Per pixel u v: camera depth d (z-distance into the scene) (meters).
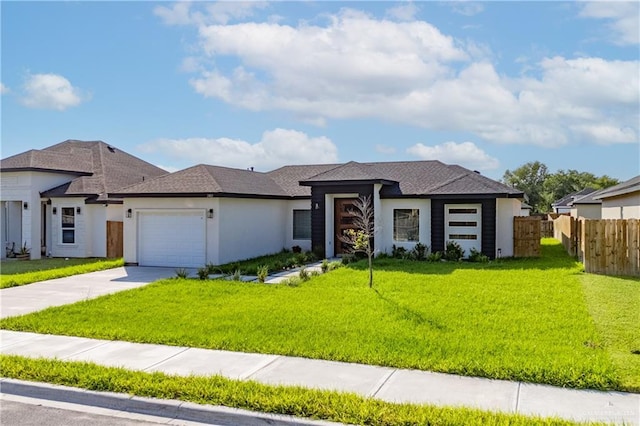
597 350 6.84
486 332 7.86
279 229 22.09
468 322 8.49
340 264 17.09
